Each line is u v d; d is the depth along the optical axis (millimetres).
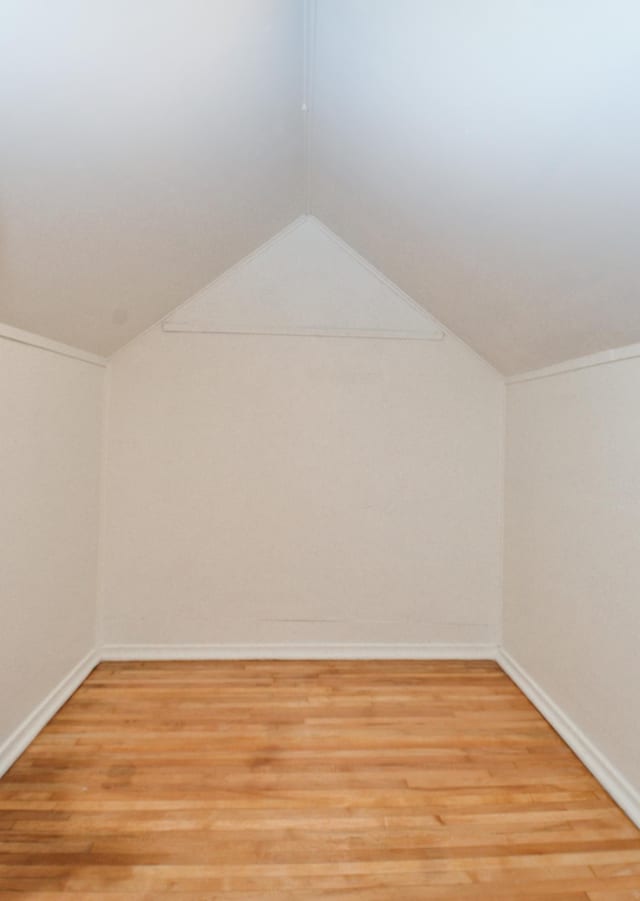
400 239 2266
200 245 2289
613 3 875
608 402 1913
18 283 1677
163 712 2250
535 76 1109
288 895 1398
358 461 2824
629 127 1050
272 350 2793
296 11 1377
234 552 2799
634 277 1438
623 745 1769
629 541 1776
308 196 2525
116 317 2387
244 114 1661
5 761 1851
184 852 1520
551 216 1455
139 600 2773
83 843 1542
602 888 1436
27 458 2010
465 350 2828
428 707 2336
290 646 2814
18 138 1209
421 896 1405
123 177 1555
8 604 1897
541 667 2375
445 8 1109
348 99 1645
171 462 2770
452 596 2840
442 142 1516
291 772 1872
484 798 1766
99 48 1120
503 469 2842
